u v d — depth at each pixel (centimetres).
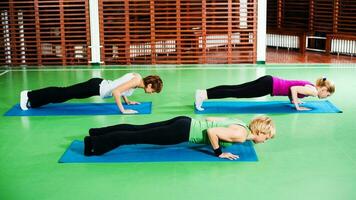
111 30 1110
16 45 1121
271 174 425
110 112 652
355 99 721
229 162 451
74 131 568
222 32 1131
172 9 1097
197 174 425
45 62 1127
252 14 1097
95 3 1088
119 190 394
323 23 1289
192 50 1136
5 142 529
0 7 1109
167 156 466
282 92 636
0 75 985
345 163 454
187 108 675
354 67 1023
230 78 917
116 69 1045
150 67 1070
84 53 1113
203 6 1097
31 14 1121
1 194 389
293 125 581
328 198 377
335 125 582
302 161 459
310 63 1081
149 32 1113
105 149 462
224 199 375
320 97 635
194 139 453
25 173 435
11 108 682
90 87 636
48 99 655
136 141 453
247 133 444
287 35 1334
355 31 1242
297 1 1348
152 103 710
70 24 1114
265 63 1096
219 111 649
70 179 418
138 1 1099
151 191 391
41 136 550
